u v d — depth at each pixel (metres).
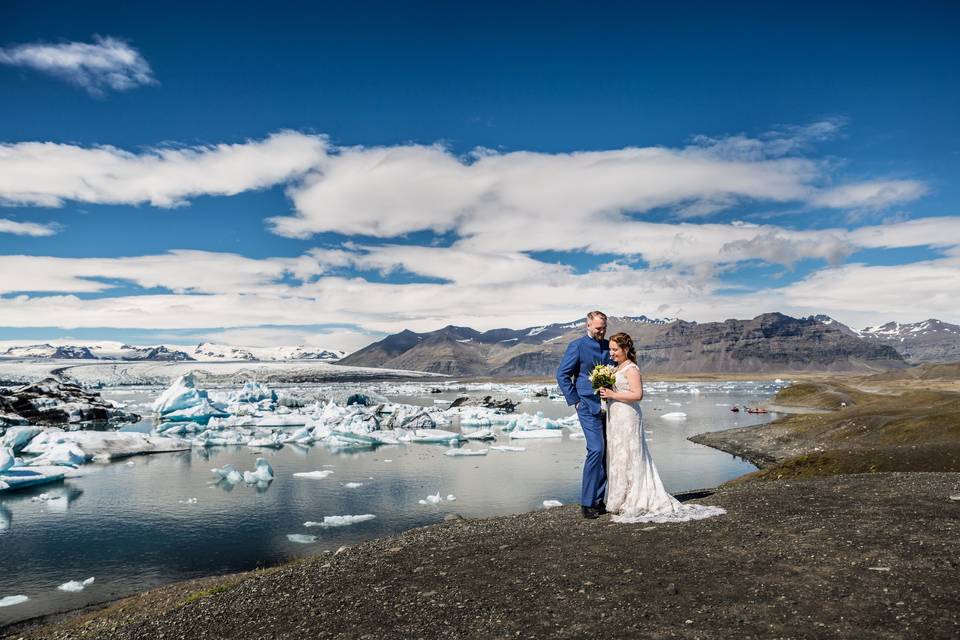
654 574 7.38
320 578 9.38
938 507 9.45
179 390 64.88
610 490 10.70
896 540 7.74
